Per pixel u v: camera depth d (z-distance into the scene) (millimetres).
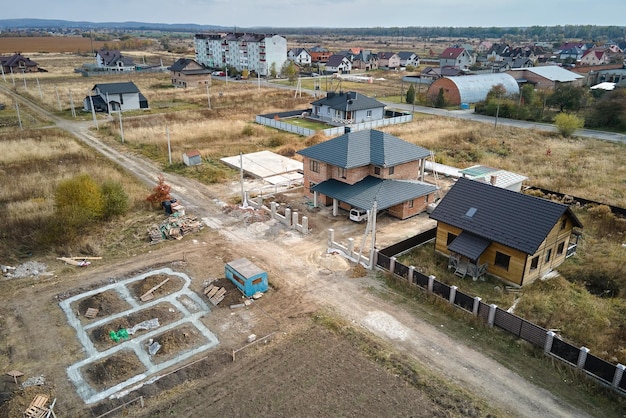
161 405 17141
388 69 162625
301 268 27641
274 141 58062
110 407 17031
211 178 43906
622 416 16938
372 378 18609
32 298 24078
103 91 77562
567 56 171625
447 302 23562
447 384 18344
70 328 21641
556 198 39375
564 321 22375
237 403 17250
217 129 63375
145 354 19922
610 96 70062
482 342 20953
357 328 21906
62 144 55000
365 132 37906
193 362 19312
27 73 133250
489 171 40969
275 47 141750
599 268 27172
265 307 23609
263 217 35031
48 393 17703
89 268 27391
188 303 23797
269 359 19688
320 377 18625
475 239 26469
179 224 32906
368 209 31781
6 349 20188
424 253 29422
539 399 17688
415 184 35781
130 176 44812
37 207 35188
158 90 104500
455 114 81125
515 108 76125
